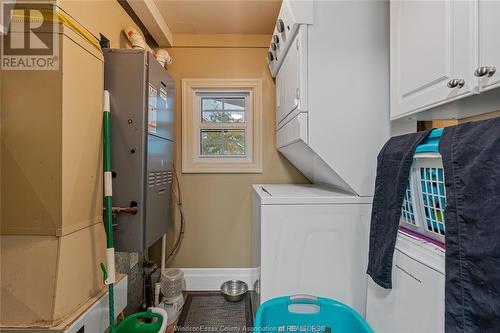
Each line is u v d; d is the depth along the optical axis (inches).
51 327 34.8
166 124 73.4
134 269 76.5
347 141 56.7
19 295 35.8
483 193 27.8
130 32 72.9
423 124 61.0
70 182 39.1
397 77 49.1
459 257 29.5
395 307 41.3
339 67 56.3
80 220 41.8
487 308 26.3
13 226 37.0
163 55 86.7
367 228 54.4
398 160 43.1
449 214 31.0
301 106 56.1
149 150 59.0
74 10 52.1
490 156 27.6
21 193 37.1
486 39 30.3
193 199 99.7
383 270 43.4
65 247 37.8
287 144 73.7
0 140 37.0
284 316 49.2
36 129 37.2
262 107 99.2
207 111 103.2
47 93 37.2
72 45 39.4
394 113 50.3
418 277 36.5
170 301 79.5
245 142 102.8
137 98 55.4
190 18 86.4
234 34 97.7
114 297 48.8
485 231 27.2
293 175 100.4
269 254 53.0
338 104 56.5
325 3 55.8
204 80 97.9
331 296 53.5
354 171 56.7
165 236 90.7
